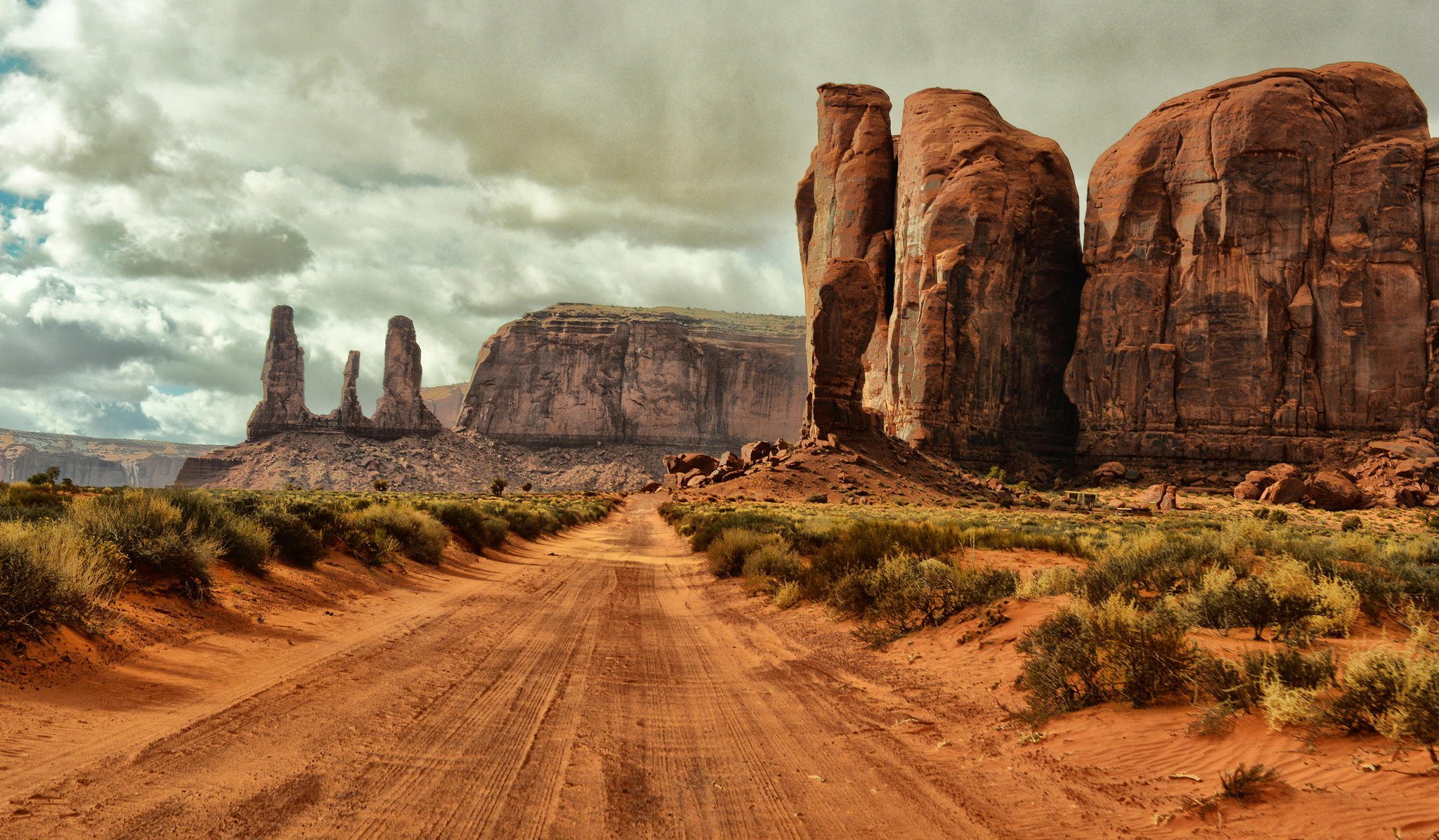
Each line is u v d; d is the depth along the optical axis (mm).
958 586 13344
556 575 24266
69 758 5578
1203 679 7082
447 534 24812
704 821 5324
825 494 96562
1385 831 4379
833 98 180250
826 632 13883
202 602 11016
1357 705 5789
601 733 7434
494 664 10336
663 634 13867
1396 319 121062
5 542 8047
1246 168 127938
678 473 163750
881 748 7176
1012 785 6016
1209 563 13117
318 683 8461
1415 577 12250
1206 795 5289
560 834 4992
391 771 5910
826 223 178250
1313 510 98812
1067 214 147250
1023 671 8719
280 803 5098
